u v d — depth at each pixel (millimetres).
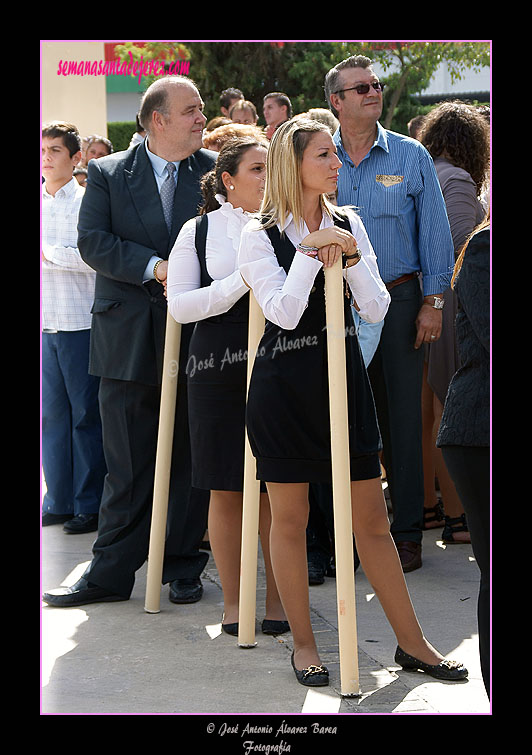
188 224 4617
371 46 17797
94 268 5133
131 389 5137
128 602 5137
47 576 5582
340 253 3568
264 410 3740
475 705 3625
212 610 4961
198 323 4512
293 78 20906
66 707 3705
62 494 6918
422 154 5488
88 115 9188
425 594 5082
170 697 3807
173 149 5137
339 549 3656
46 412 6855
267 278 3689
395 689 3797
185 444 5152
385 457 5621
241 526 4621
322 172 3658
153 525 4926
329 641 4387
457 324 3285
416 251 5551
